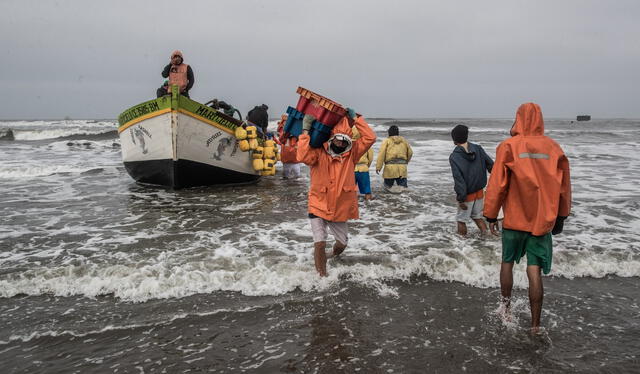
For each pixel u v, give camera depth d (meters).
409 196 8.92
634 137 33.03
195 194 9.36
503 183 3.42
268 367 2.98
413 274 4.63
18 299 3.98
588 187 9.95
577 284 4.42
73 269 4.52
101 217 7.09
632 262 4.88
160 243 5.61
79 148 22.12
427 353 3.15
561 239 5.81
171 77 10.41
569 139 30.58
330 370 2.94
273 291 4.15
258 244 5.58
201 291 4.14
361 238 5.87
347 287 4.26
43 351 3.15
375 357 3.10
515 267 4.70
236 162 10.70
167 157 9.67
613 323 3.60
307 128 4.23
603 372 2.92
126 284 4.22
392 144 9.25
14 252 5.25
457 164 5.74
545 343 3.29
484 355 3.12
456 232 6.20
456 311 3.81
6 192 9.38
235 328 3.50
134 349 3.19
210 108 9.77
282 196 9.07
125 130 10.37
